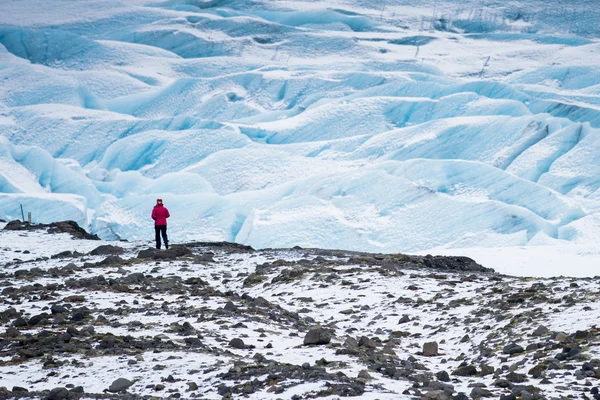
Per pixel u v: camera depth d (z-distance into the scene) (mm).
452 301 22781
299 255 36344
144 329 19031
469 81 185375
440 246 112250
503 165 138250
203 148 161500
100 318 20547
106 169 164750
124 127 177875
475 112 164125
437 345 17703
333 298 25141
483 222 113250
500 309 20312
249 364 14445
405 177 131250
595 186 125500
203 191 142625
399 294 24828
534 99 168750
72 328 18406
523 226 111688
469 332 18938
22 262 35750
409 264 32906
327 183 129250
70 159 158000
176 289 26203
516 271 56531
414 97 181625
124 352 16328
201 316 20547
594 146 133500
